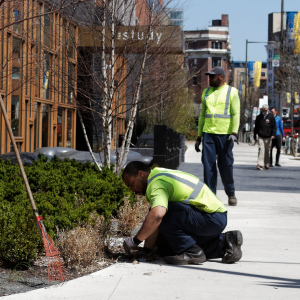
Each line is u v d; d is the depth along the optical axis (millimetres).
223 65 127000
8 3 8180
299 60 42719
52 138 20781
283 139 24000
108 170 11523
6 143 16438
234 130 10336
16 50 9836
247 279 5711
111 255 6766
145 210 9820
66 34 10695
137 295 5023
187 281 5582
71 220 7324
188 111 42844
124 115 20406
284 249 7277
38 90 19266
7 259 6023
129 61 11133
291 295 5109
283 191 14352
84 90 11273
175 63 11523
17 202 8047
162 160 14461
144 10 11031
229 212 10523
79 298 4887
